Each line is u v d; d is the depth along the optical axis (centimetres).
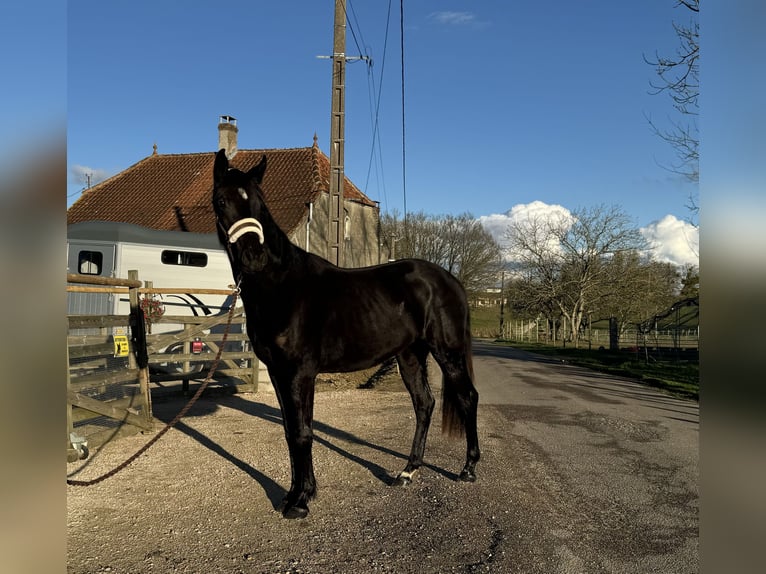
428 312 490
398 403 907
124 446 597
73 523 388
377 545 363
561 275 4344
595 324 6706
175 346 993
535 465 557
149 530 380
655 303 4375
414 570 330
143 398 673
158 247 1152
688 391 1214
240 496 450
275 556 346
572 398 1054
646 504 448
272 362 421
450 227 6109
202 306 1066
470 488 479
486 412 859
